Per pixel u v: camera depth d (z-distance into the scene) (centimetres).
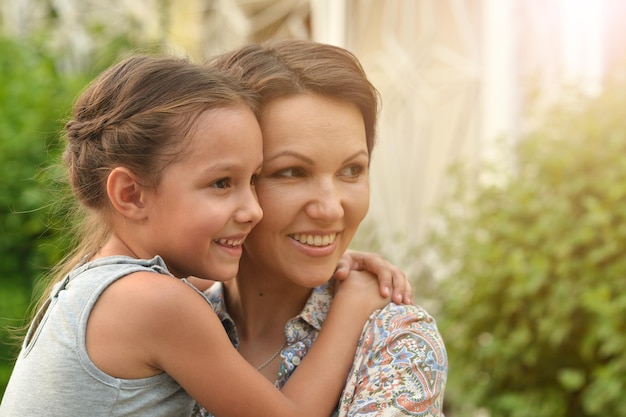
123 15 671
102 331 173
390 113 575
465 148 534
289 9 632
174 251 179
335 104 182
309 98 180
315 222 182
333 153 180
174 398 182
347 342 190
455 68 541
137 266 177
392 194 571
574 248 370
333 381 185
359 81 183
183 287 176
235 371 176
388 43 577
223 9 670
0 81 484
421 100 558
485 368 407
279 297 200
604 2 468
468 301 408
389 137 575
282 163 180
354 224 190
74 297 177
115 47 598
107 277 177
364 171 191
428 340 186
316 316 198
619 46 464
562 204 369
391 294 198
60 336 174
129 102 179
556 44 486
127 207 180
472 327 405
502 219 395
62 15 704
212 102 174
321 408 182
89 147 185
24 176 424
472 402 402
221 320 204
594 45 472
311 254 185
